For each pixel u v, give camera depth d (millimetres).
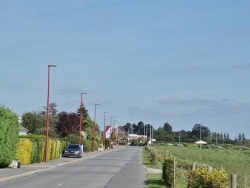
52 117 115625
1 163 40594
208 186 14734
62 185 28172
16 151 43625
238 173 38250
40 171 41312
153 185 28750
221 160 69625
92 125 145250
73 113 118000
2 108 39531
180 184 27312
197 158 74688
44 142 55188
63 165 51688
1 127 38625
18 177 34219
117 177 35406
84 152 100875
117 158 73875
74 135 97125
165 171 28188
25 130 96000
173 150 109750
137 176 36500
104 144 136625
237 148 176750
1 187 26656
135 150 131125
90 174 38312
